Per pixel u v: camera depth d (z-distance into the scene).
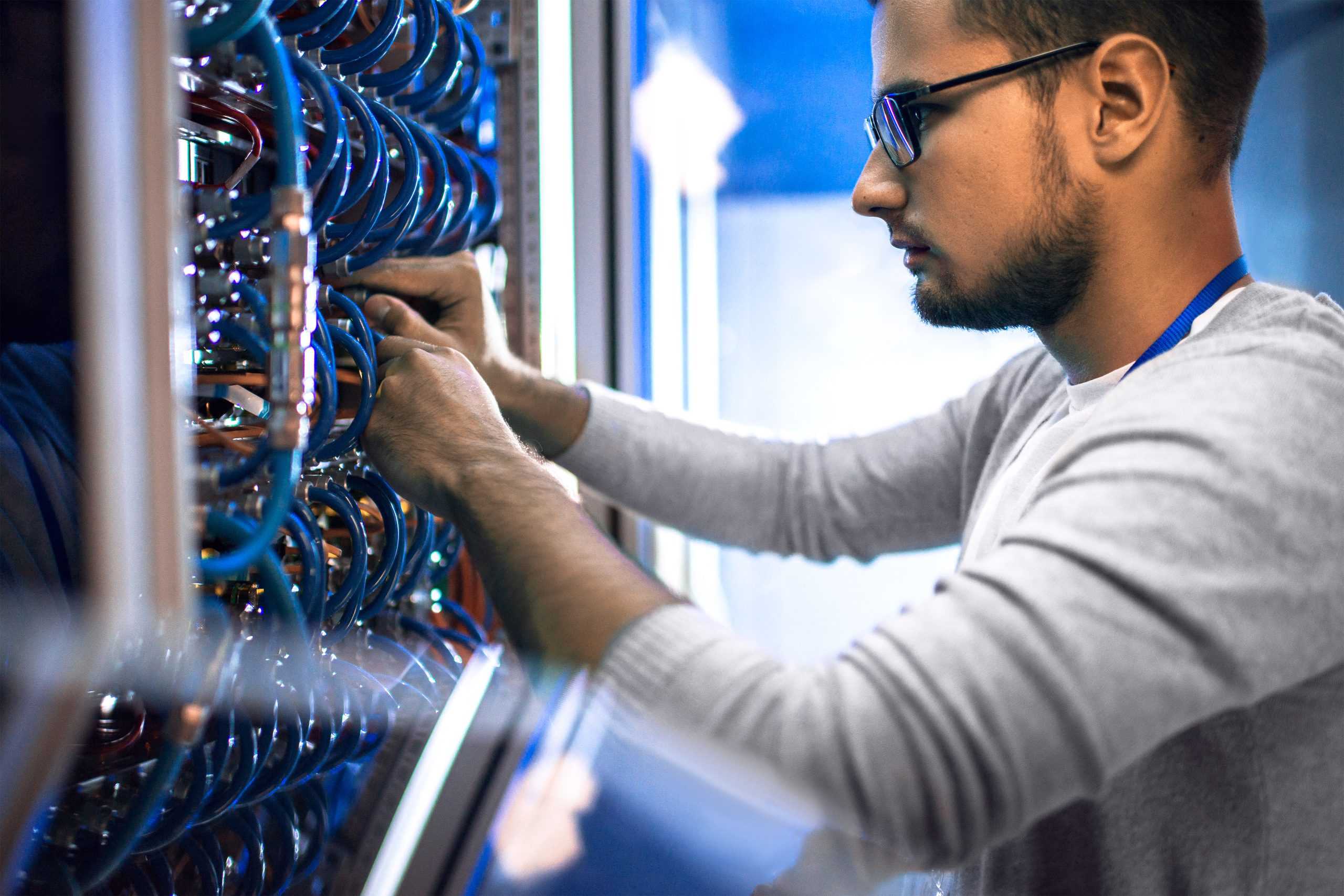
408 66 0.76
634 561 0.62
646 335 1.34
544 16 1.17
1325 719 0.60
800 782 0.51
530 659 0.57
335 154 0.61
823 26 2.07
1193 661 0.50
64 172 0.43
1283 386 0.56
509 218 1.16
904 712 0.49
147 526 0.37
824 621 2.05
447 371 0.70
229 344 0.62
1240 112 0.67
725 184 2.11
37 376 0.50
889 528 1.06
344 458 0.73
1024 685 0.48
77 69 0.35
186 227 0.53
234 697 0.59
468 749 0.79
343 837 0.67
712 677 0.54
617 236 1.27
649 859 0.90
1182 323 0.68
